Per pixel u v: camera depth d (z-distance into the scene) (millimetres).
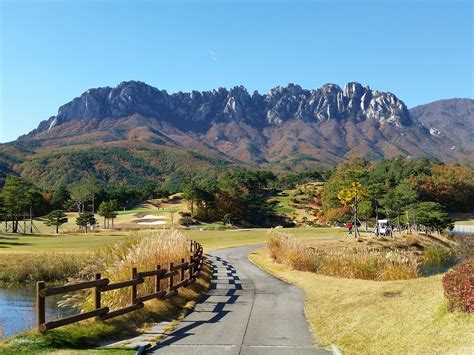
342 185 99875
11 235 69438
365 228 82000
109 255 18250
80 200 123000
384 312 12312
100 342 10414
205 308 15484
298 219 121500
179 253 18500
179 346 10320
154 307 13922
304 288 20172
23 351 8805
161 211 117438
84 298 17391
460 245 45812
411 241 54531
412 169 135625
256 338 11227
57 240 57375
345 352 9773
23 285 30078
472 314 9586
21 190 87625
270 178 170750
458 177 129750
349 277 23328
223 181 141125
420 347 9211
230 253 40281
